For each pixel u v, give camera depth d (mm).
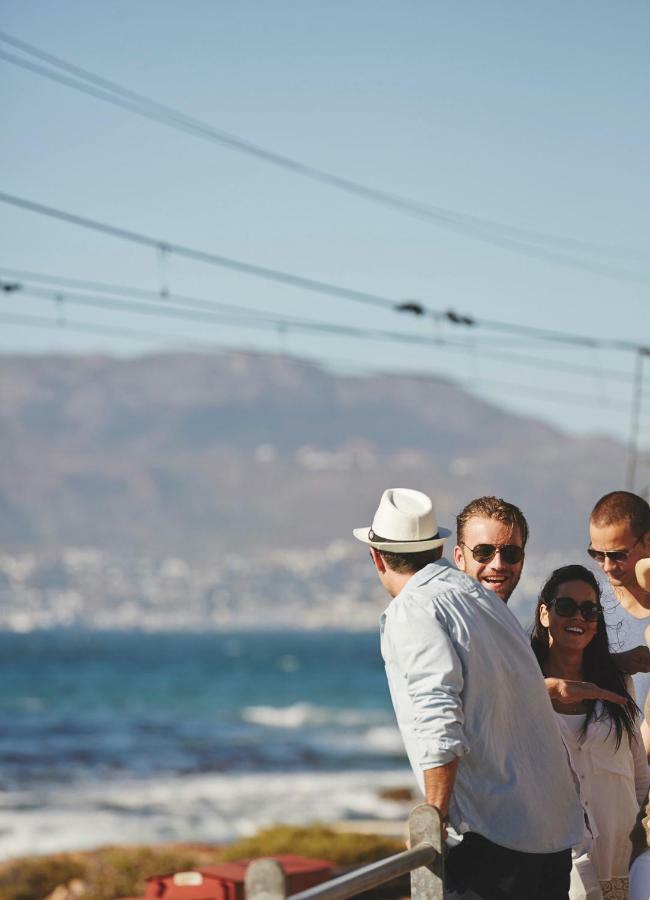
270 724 146500
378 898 25844
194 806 82062
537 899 8266
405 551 8648
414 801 84812
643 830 8750
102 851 55750
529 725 8305
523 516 9805
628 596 10281
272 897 6031
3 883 49250
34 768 100688
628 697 10000
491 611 8328
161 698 188125
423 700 7840
